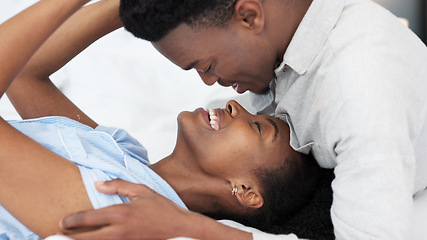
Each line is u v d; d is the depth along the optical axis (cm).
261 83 119
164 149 175
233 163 122
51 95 139
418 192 128
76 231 88
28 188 90
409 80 104
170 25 101
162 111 200
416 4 254
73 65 208
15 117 184
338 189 101
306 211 127
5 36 96
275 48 111
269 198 124
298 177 125
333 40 106
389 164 95
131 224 86
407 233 96
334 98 103
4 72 95
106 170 100
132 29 105
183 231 92
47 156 93
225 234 96
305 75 111
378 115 96
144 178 108
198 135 123
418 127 107
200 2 99
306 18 107
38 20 98
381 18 107
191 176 124
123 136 132
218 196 124
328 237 121
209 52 106
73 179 93
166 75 215
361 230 97
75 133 107
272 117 130
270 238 100
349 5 109
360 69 100
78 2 102
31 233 101
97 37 137
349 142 100
